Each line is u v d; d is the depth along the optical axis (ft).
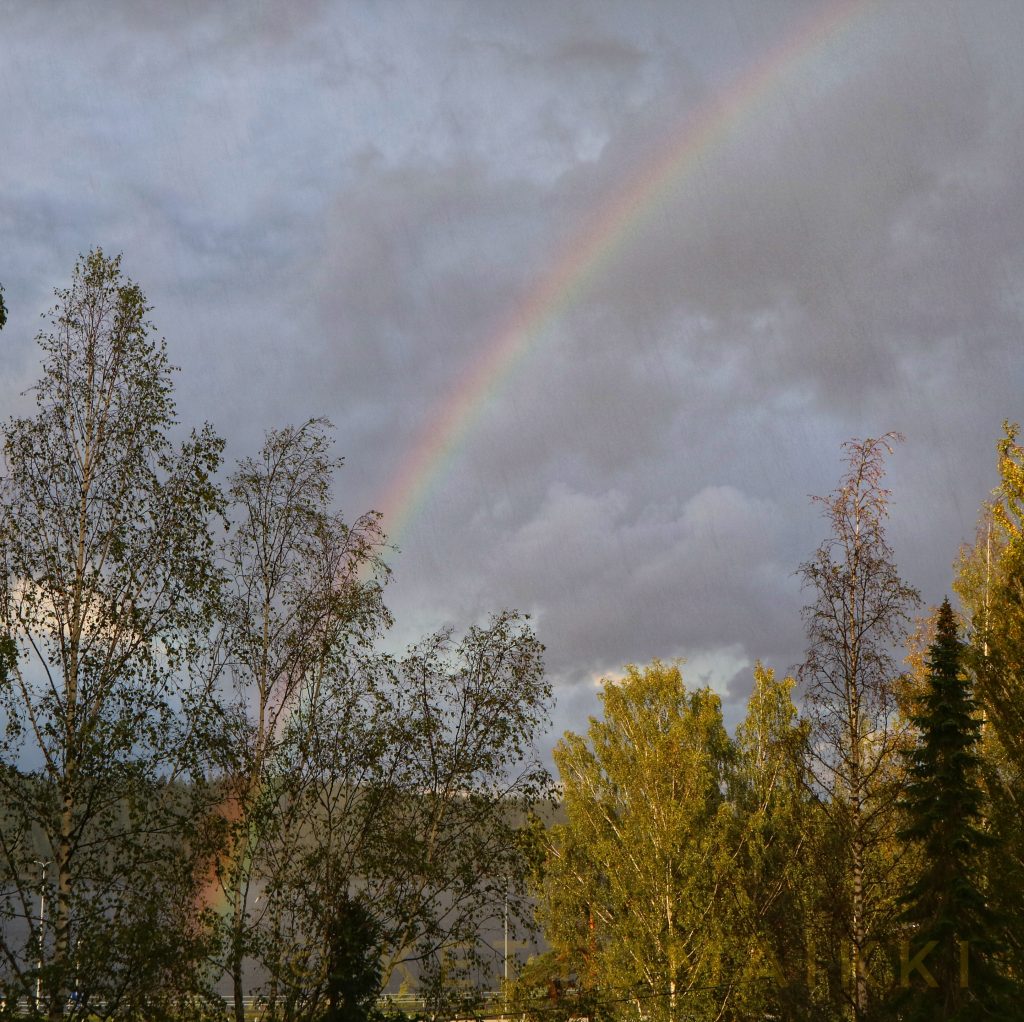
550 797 86.79
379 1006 84.02
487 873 82.94
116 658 74.08
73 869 70.64
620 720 131.13
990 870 87.92
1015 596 87.56
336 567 89.04
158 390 79.46
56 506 76.64
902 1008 90.43
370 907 80.89
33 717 71.15
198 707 76.64
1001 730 84.99
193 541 78.33
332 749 83.66
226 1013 72.84
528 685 87.15
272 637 86.94
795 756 96.32
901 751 94.17
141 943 67.00
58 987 64.75
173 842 73.51
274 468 90.07
